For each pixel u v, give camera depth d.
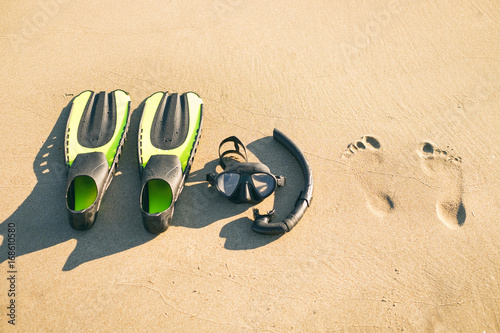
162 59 6.49
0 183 4.82
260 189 4.70
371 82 6.38
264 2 7.64
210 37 6.90
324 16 7.43
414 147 5.55
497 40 7.22
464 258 4.52
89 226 4.40
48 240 4.40
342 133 5.65
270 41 6.91
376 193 5.05
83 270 4.20
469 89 6.38
